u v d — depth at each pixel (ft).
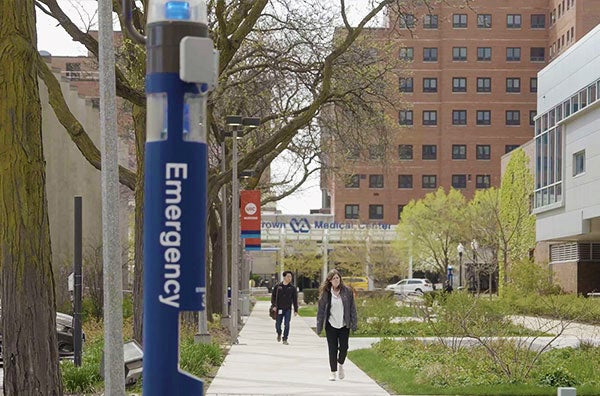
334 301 62.85
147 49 24.57
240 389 57.67
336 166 147.74
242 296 183.52
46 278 38.22
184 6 24.30
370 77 102.27
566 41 381.60
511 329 93.50
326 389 57.93
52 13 70.79
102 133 33.19
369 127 107.96
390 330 120.88
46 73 70.74
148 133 24.29
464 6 97.35
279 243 375.86
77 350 60.90
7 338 37.78
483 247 266.77
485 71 407.03
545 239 211.82
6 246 37.65
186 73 23.59
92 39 71.77
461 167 406.62
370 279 354.13
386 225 373.61
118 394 32.65
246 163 93.71
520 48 407.64
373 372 69.26
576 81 189.16
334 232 381.19
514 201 253.03
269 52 107.55
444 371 62.18
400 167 406.62
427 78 408.67
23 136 37.73
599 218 180.75
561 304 103.76
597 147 176.45
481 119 407.64
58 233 158.40
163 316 23.76
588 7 367.45
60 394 38.47
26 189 37.73
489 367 65.00
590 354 74.28
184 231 23.82
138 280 73.82
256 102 125.18
